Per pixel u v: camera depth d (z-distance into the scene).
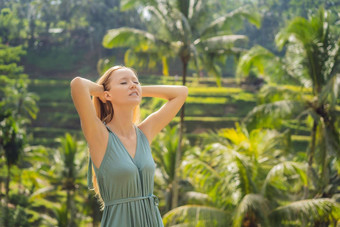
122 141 2.07
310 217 10.71
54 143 48.06
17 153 27.39
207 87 57.84
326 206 10.65
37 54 76.44
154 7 19.44
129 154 2.04
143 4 19.61
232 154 12.47
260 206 11.06
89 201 23.94
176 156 19.05
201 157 13.41
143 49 19.45
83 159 25.16
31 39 77.94
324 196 14.51
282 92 15.96
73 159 24.64
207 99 52.47
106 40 19.42
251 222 11.41
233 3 61.59
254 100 52.06
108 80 2.13
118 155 2.00
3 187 35.22
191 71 67.19
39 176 25.30
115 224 1.96
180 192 18.38
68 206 24.44
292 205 11.05
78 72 73.44
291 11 50.81
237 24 20.44
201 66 20.81
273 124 15.83
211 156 13.30
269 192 12.14
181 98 2.40
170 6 19.47
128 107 2.11
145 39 19.25
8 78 47.81
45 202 33.72
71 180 24.47
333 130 15.02
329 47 15.41
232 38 19.44
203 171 12.66
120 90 2.09
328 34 15.35
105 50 76.69
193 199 16.94
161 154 19.23
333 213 10.86
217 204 12.77
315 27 15.32
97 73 73.62
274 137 14.27
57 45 78.56
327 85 14.02
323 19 15.48
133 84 2.12
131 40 19.30
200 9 20.14
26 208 30.95
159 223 2.10
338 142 14.96
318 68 15.57
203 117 49.06
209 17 20.47
